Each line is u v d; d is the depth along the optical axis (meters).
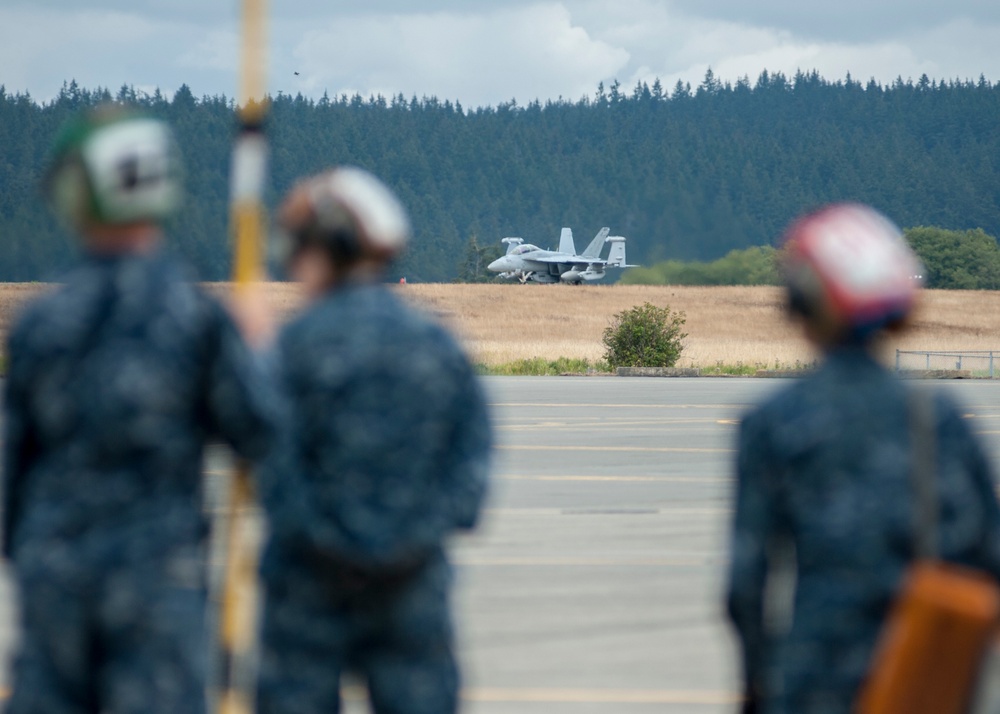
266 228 17.81
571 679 27.38
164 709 14.36
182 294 14.95
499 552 42.16
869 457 13.79
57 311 14.80
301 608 15.89
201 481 15.32
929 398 14.03
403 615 15.85
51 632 14.53
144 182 15.01
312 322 15.95
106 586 14.37
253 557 31.94
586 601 34.91
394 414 15.63
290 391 15.82
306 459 15.80
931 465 13.76
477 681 27.19
